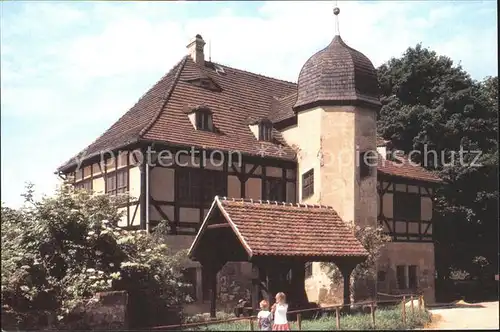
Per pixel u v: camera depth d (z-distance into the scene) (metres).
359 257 18.23
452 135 31.23
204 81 25.80
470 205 31.12
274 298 16.22
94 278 15.34
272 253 16.05
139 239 17.56
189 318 17.53
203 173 22.25
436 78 32.38
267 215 17.56
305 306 18.42
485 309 22.97
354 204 23.36
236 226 16.39
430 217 29.31
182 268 18.89
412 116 31.42
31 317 14.44
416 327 16.75
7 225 16.25
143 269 16.66
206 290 21.77
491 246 31.45
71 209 16.47
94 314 14.99
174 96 24.09
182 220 21.50
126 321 15.42
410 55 32.94
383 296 25.84
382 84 33.44
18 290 14.70
